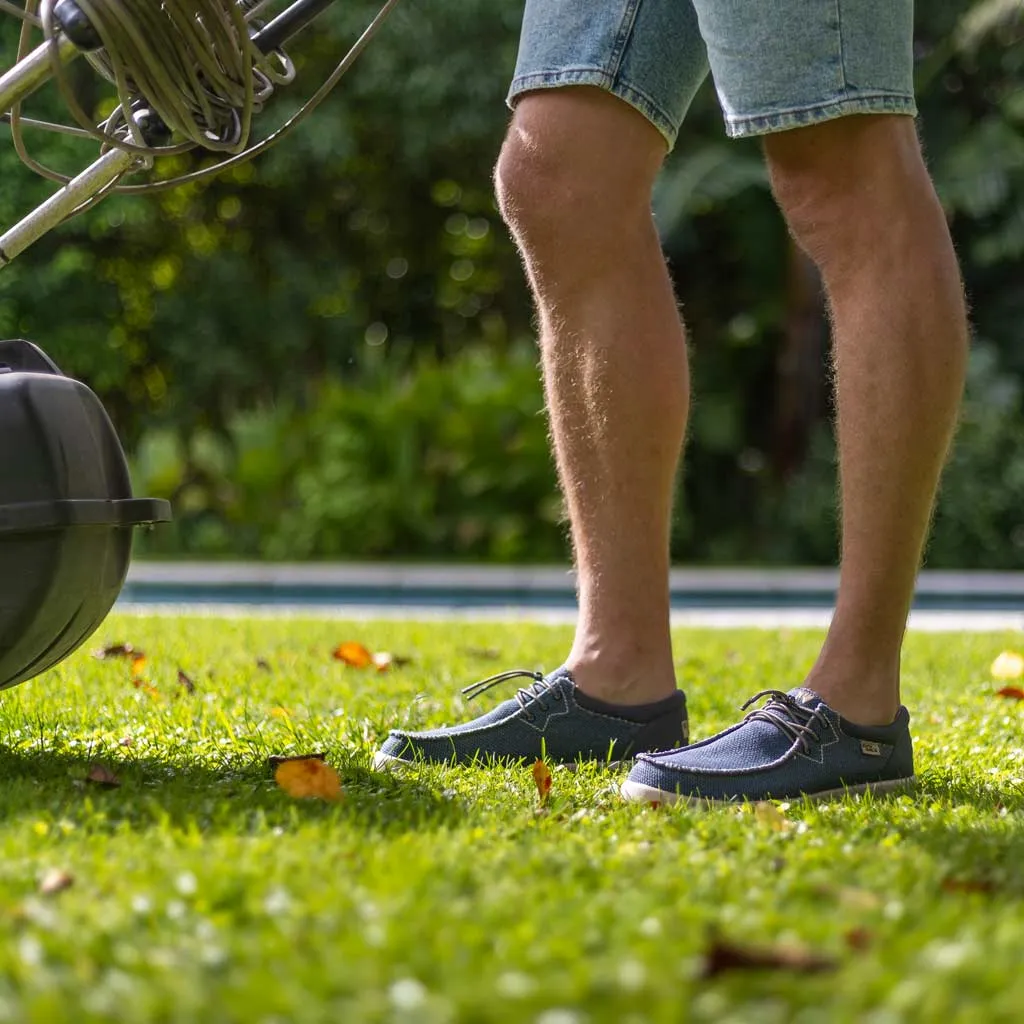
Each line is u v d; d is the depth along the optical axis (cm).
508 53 1087
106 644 393
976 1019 87
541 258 208
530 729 212
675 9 202
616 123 203
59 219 181
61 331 1108
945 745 240
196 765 192
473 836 145
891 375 183
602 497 212
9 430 170
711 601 888
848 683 190
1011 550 1062
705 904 119
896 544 187
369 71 1092
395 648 410
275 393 1266
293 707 263
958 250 1145
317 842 137
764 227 1140
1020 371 1131
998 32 1045
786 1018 89
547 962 98
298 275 1226
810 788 185
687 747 190
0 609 174
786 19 180
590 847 143
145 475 1122
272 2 185
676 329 211
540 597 893
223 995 90
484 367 1083
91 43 165
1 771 182
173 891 116
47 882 118
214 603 897
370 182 1282
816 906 118
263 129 1101
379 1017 88
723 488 1195
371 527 1038
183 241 1304
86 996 92
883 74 182
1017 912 116
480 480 1036
